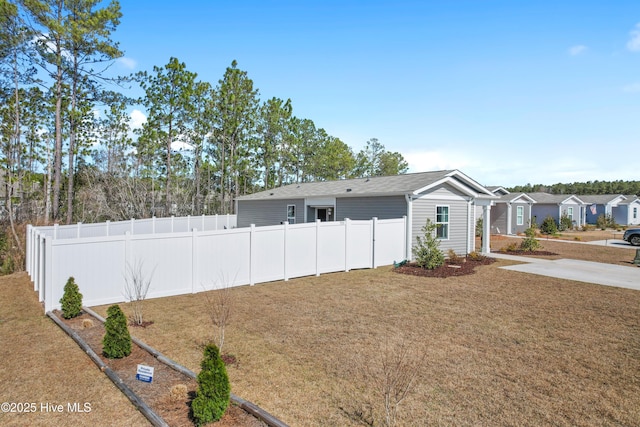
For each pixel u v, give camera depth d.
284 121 43.09
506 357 5.63
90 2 23.19
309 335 6.62
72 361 5.56
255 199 24.50
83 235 15.37
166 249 9.64
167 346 6.09
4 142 31.31
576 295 9.62
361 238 13.70
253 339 6.42
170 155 33.78
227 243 10.62
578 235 30.08
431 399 4.35
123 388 4.53
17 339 6.56
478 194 17.66
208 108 35.53
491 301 9.04
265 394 4.49
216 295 9.69
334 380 4.86
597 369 5.22
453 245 16.52
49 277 8.23
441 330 6.89
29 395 4.51
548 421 3.90
